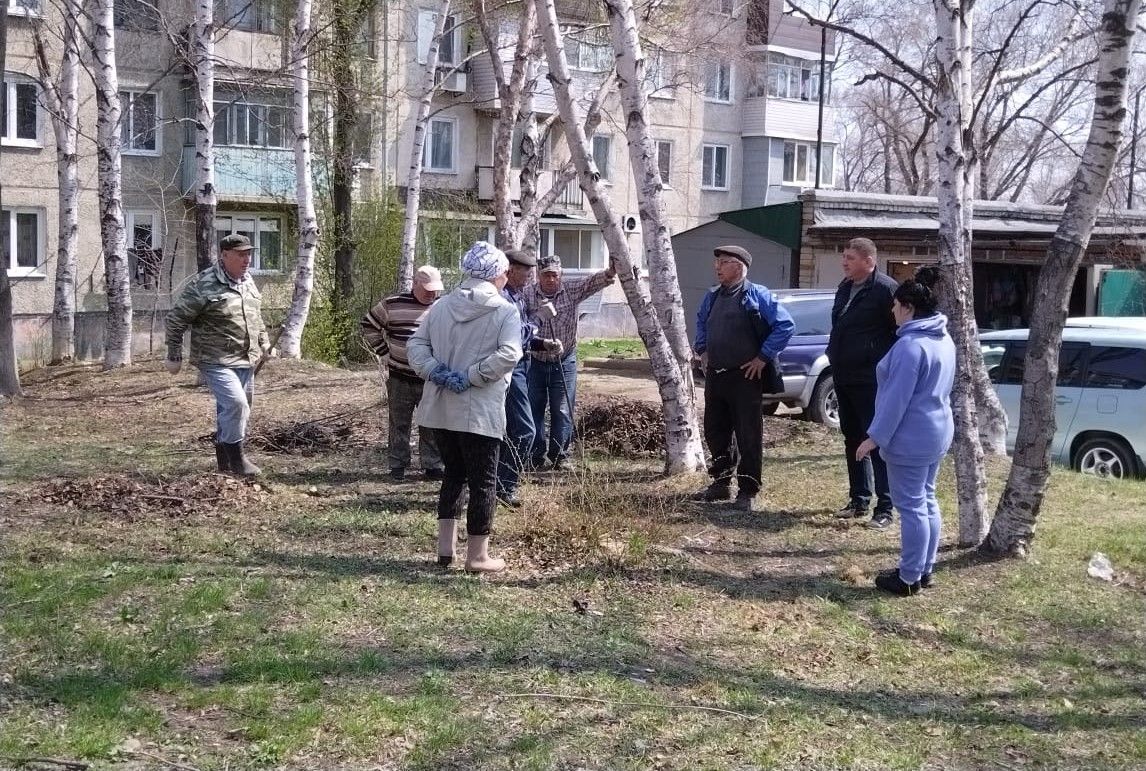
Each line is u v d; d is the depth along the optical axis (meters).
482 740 4.16
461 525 7.19
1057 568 6.99
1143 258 22.97
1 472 8.55
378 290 23.22
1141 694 5.22
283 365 17.09
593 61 29.09
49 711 4.14
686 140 38.19
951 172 7.28
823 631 5.74
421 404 6.07
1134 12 6.36
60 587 5.51
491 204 33.44
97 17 17.34
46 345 21.30
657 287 9.03
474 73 32.84
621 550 6.66
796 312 14.77
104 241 17.75
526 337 8.05
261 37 27.42
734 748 4.29
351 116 22.67
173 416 12.44
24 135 26.25
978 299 25.44
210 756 3.88
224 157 27.50
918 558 6.27
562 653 5.09
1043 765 4.41
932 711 4.88
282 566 6.13
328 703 4.35
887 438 6.09
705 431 8.24
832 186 41.44
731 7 21.42
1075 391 11.59
